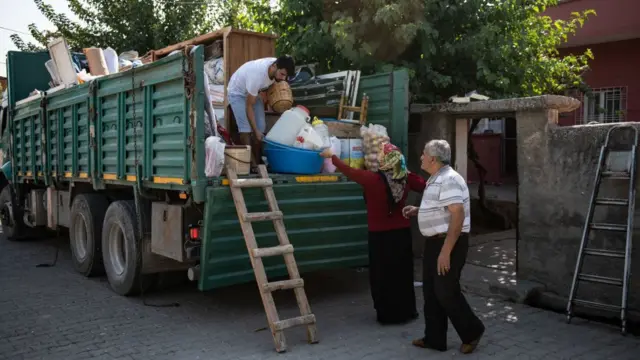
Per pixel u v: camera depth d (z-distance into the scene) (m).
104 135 6.31
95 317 5.40
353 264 5.91
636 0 11.12
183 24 14.76
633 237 4.97
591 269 5.30
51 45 7.75
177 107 5.00
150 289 6.23
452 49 7.80
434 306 4.40
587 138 5.33
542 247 5.73
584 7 11.96
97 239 6.86
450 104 6.99
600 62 12.61
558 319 5.18
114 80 6.01
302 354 4.38
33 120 8.41
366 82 6.90
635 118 12.12
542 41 8.68
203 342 4.69
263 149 5.68
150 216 5.82
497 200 11.06
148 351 4.49
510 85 8.24
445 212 4.25
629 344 4.54
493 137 15.20
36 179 8.47
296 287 4.65
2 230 10.80
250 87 5.59
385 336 4.78
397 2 7.56
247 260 5.18
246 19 9.44
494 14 8.01
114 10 14.62
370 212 5.08
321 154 5.30
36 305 5.82
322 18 8.38
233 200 4.93
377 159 5.81
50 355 4.43
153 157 5.43
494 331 4.86
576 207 5.43
